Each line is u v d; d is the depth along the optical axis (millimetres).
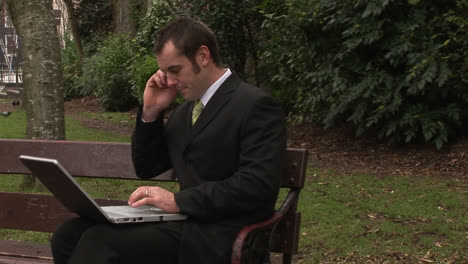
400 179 5969
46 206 3127
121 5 17906
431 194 5293
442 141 6719
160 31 2383
